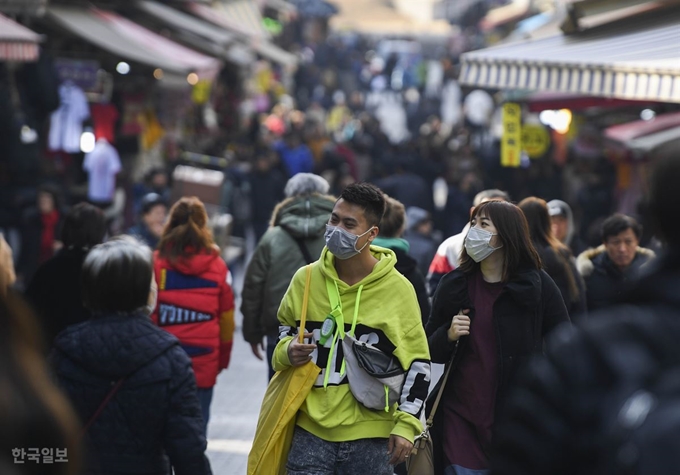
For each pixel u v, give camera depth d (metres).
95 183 37.94
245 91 65.69
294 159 53.66
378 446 12.62
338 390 12.48
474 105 101.06
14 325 5.90
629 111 36.97
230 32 56.34
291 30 119.56
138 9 45.59
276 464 12.56
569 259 16.73
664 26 23.41
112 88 40.53
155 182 37.06
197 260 16.89
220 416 23.55
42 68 34.22
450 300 13.52
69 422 5.84
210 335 16.94
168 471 11.11
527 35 37.03
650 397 5.19
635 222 18.72
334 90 114.38
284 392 12.57
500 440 5.66
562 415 5.41
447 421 13.48
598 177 41.00
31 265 33.19
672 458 4.99
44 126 37.38
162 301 16.80
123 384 10.69
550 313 13.39
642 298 5.58
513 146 27.84
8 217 34.44
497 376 13.20
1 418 5.60
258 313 18.30
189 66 38.91
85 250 15.21
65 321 15.01
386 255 12.85
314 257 17.91
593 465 5.32
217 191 34.47
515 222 13.22
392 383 12.37
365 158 57.06
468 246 13.32
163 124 45.34
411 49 144.75
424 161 52.78
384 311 12.54
